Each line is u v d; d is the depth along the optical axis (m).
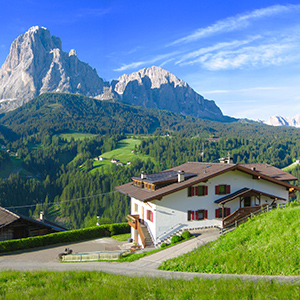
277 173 43.94
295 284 11.85
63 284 14.92
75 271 18.12
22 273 19.16
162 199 33.72
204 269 20.02
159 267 22.28
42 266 27.95
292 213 22.55
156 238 33.34
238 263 19.09
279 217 22.72
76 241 44.66
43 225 43.53
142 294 11.94
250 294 10.84
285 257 18.05
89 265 26.34
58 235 42.72
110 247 39.44
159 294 11.95
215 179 35.94
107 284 14.09
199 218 35.09
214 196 35.81
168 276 17.67
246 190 35.34
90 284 14.40
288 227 20.67
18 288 15.06
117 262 27.22
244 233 22.98
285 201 39.69
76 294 12.67
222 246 22.38
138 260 25.77
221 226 35.59
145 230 35.53
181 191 34.44
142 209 38.34
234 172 36.88
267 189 38.72
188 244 28.55
